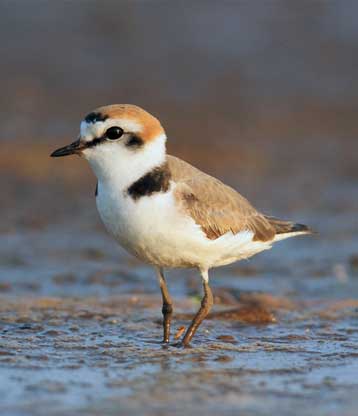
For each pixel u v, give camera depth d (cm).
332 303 1273
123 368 934
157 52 2819
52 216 1803
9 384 869
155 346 1036
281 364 960
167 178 970
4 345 1023
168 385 873
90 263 1525
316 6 3073
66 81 2611
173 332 1109
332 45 2941
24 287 1362
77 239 1670
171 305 1055
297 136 2414
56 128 2303
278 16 3038
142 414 786
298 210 1875
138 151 962
